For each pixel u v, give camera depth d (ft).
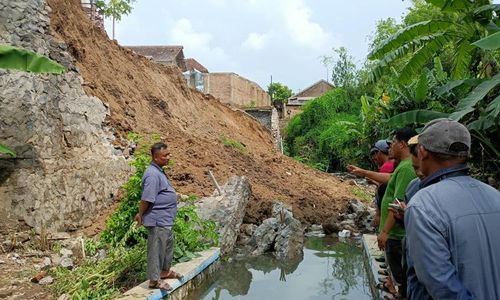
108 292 19.57
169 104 55.52
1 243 24.43
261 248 33.42
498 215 8.10
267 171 50.75
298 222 35.58
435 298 7.66
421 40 27.50
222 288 26.00
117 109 40.14
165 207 20.06
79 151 30.58
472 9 24.50
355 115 93.09
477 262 7.72
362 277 28.04
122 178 34.37
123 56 53.47
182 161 40.73
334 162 88.89
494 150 21.26
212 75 104.12
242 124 75.25
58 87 29.48
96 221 30.12
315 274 28.81
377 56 28.53
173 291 20.88
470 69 27.86
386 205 16.56
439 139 8.51
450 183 8.30
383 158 20.36
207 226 28.37
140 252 22.79
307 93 165.68
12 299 19.13
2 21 26.99
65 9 41.88
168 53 100.22
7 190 25.43
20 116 25.95
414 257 7.95
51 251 24.90
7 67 19.27
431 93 25.85
